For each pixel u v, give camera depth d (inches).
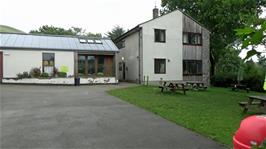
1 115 382.3
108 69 1064.8
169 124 332.2
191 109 439.5
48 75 941.2
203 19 1249.4
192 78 1143.0
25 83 903.7
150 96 614.5
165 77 1085.1
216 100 585.9
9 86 828.6
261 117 106.7
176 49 1109.7
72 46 1012.5
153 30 1071.0
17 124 327.6
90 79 974.4
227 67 1262.3
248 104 414.9
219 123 331.6
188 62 1136.2
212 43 1273.4
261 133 98.6
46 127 313.7
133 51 1139.3
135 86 900.0
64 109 434.3
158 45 1078.4
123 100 542.0
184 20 1131.9
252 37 69.7
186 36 1133.7
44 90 733.9
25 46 938.7
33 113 398.6
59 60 979.9
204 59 1171.9
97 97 588.4
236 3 812.0
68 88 805.9
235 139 109.0
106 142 257.1
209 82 1186.0
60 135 280.4
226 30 1148.5
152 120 354.9
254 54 75.5
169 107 454.6
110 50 1040.2
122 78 1275.8
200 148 239.9
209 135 278.2
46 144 249.8
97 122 341.1
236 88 977.5
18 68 933.2
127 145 248.2
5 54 919.0
